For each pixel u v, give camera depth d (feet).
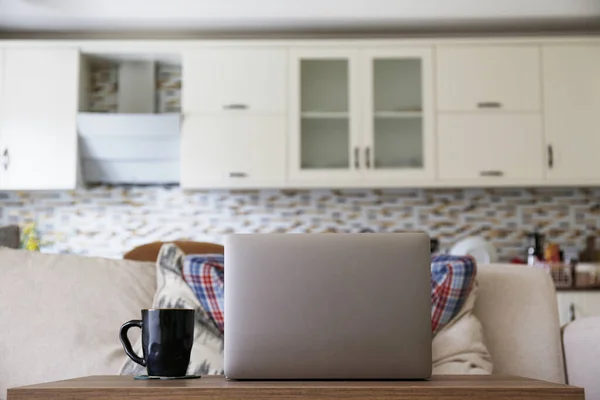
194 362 6.03
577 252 15.37
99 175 15.51
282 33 15.96
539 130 15.02
